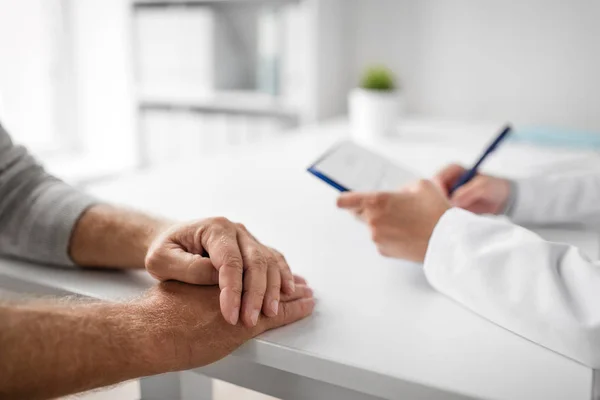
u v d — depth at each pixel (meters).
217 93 2.70
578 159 1.47
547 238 0.95
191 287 0.67
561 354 0.59
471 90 2.41
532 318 0.60
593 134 1.92
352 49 2.60
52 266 0.82
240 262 0.65
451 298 0.71
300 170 1.40
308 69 2.42
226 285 0.62
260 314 0.63
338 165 0.88
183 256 0.68
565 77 2.25
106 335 0.56
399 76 2.53
